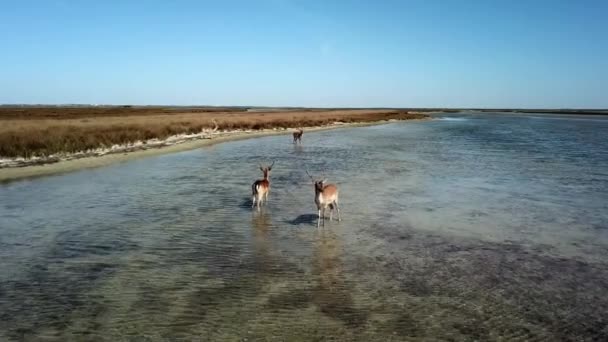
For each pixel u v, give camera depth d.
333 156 34.38
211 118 71.81
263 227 14.10
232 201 17.94
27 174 24.14
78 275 10.12
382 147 42.19
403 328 7.78
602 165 29.09
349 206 17.14
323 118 94.94
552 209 16.83
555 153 36.72
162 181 22.59
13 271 10.35
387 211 16.34
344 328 7.75
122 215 15.57
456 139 52.94
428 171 26.33
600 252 11.98
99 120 57.31
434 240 12.92
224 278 9.94
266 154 35.69
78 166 27.22
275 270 10.45
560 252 11.97
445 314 8.33
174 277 9.99
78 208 16.59
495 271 10.55
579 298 9.10
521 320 8.14
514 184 22.09
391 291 9.32
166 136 44.72
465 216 15.70
